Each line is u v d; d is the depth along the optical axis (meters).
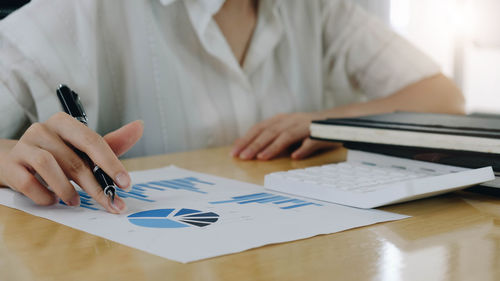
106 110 1.05
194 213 0.47
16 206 0.50
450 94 1.16
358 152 0.66
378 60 1.25
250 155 0.81
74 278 0.32
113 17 1.02
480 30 2.64
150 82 1.06
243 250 0.37
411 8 2.57
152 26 1.05
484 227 0.43
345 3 1.28
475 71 2.74
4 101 0.82
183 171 0.70
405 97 1.14
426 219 0.46
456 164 0.56
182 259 0.35
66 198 0.49
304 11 1.23
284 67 1.20
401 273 0.33
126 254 0.36
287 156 0.83
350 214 0.47
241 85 1.11
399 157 0.61
